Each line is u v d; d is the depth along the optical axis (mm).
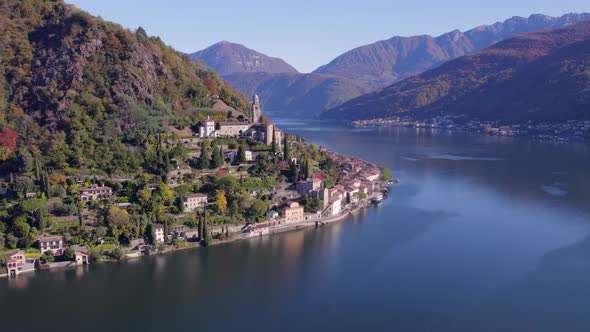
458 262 189625
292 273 178375
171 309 151750
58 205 190250
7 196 195375
